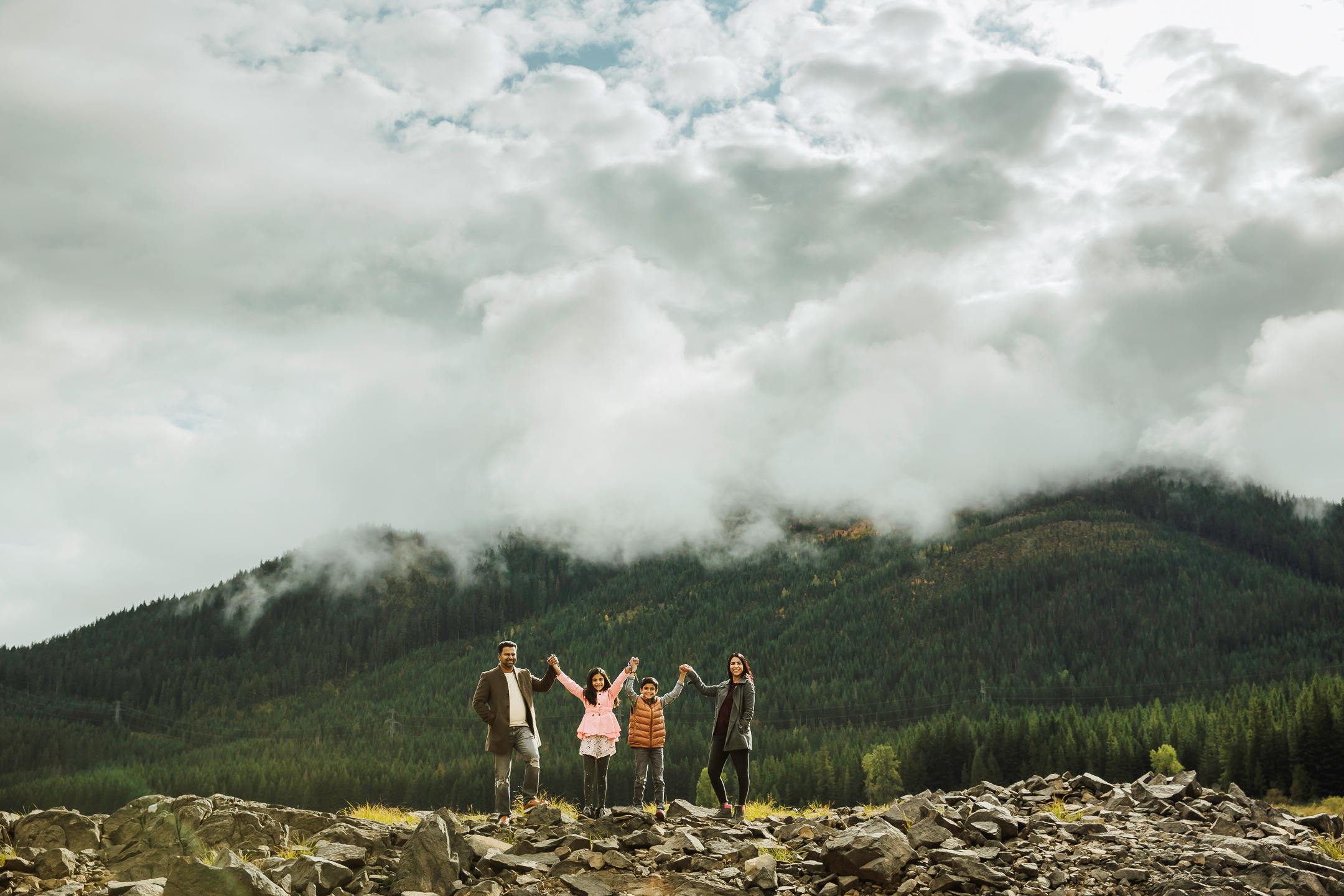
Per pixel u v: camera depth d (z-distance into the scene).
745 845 11.01
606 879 9.93
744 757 13.27
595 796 13.12
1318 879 9.90
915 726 114.62
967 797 14.87
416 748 136.38
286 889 9.32
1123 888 9.86
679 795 99.06
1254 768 72.94
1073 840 11.73
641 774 13.41
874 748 96.25
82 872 10.29
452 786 105.56
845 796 91.88
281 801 108.94
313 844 11.00
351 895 9.49
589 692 13.36
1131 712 96.25
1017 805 14.73
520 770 53.91
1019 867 10.39
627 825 11.93
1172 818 12.77
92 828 11.14
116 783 120.75
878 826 11.02
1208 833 12.09
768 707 188.75
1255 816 12.89
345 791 107.06
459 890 9.55
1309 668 165.12
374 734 178.38
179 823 11.22
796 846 11.62
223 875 8.59
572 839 10.80
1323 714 69.88
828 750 105.44
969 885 9.78
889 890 9.80
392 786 107.25
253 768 119.94
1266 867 10.02
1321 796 68.12
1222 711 84.31
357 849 10.47
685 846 10.79
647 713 13.56
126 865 10.55
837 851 10.22
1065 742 88.38
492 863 10.17
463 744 133.75
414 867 9.77
